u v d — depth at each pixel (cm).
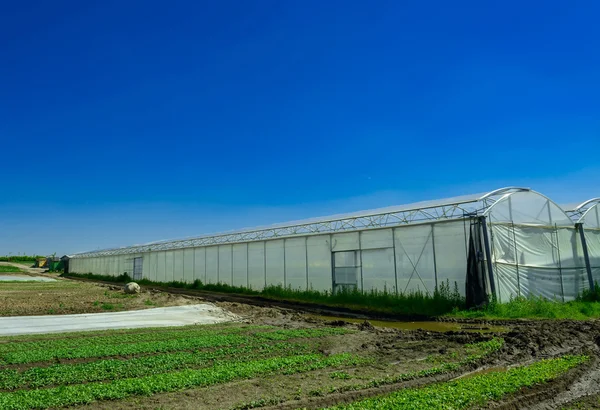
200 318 2523
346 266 3281
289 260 3772
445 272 2683
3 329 2047
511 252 2697
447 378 1182
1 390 1077
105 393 1007
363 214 3419
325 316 2692
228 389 1073
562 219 3089
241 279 4300
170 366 1305
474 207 2612
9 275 7150
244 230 4559
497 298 2506
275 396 1017
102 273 7506
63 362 1367
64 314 2600
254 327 2133
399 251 2939
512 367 1308
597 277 3231
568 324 2038
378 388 1082
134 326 2189
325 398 1001
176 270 5394
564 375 1162
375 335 1872
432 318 2442
